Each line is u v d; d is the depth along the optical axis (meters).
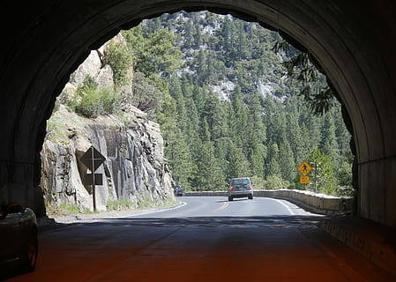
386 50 15.35
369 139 20.62
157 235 19.86
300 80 30.23
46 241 17.97
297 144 156.00
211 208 44.19
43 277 11.36
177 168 116.75
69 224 25.53
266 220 28.39
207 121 172.00
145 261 13.47
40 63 22.47
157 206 48.31
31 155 25.50
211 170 132.12
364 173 22.05
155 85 79.44
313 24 20.36
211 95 185.38
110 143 43.19
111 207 40.22
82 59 26.11
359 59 18.38
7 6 16.23
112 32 25.73
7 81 20.66
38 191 26.02
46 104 26.02
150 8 24.45
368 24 15.33
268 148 160.38
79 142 37.66
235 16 26.38
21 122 23.55
